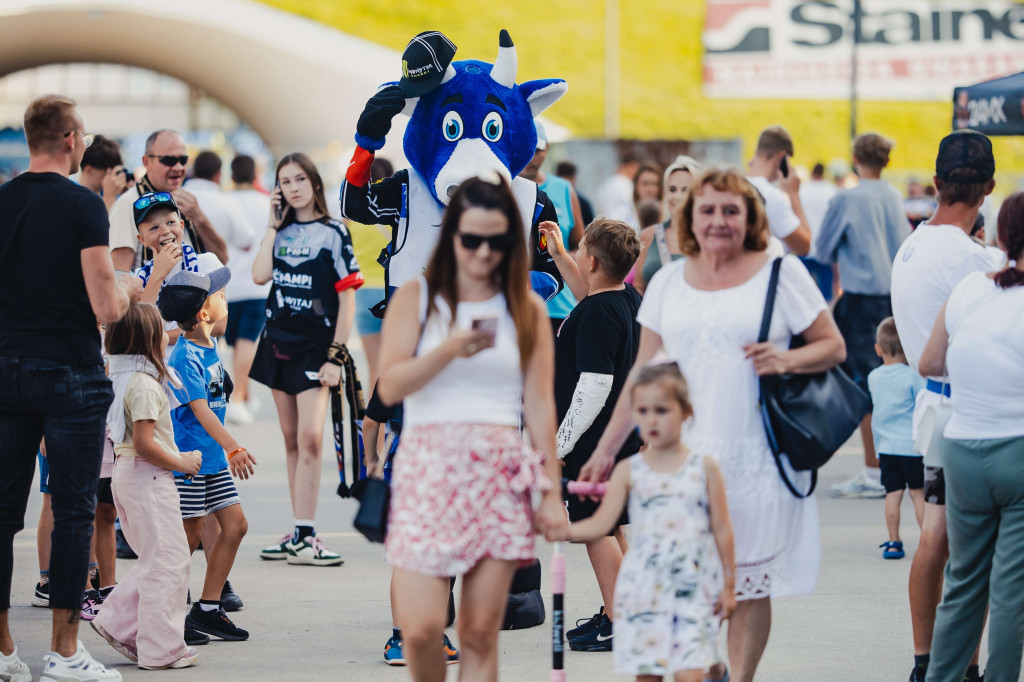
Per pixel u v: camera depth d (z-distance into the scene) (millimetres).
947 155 10961
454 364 8555
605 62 64000
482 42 63594
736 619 9641
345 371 14484
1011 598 9656
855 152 20609
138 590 11656
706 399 9320
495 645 8742
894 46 61375
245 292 24078
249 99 61812
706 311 9312
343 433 14938
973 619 10055
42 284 10500
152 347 11516
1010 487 9555
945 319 10008
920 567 10789
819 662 11898
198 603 12734
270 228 16062
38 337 10508
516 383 8719
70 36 55562
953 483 9852
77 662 10711
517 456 8555
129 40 57094
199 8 52188
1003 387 9539
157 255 13102
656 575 8844
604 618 12367
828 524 18047
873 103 63062
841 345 9297
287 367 15977
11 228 10508
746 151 63188
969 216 11023
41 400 10508
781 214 18312
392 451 11695
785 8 61781
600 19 63969
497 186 8641
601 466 9531
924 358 10305
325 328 15781
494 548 8453
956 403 9820
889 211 20281
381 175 20859
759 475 9305
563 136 45938
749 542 9312
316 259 15602
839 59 61719
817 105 63344
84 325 10672
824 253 20672
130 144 60875
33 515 18531
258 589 14734
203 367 12656
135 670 11602
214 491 12625
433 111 12273
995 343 9547
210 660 11961
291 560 15992
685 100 63875
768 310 9234
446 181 11961
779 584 9383
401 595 8570
